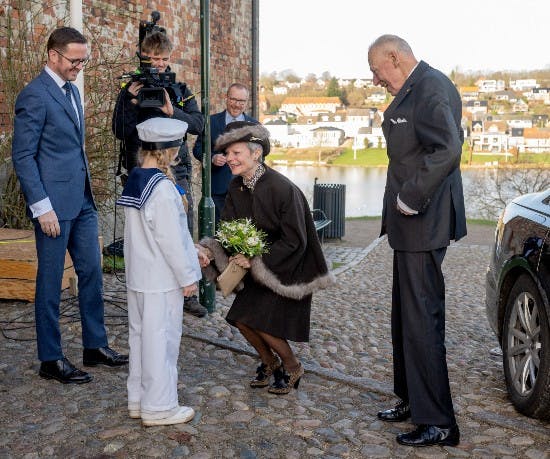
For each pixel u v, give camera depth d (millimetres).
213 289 5840
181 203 3449
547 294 3600
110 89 8125
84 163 4203
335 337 5574
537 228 3943
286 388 4008
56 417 3578
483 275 9500
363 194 54000
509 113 134250
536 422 3719
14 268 5727
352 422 3656
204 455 3184
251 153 3756
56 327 4090
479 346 5621
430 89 3156
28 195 3877
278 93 183875
